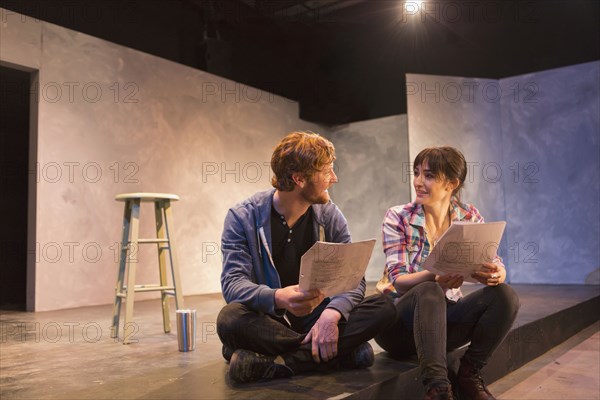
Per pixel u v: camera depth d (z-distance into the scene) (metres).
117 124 4.65
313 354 1.57
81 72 4.40
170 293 2.81
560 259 5.46
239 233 1.70
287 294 1.49
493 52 6.73
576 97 5.47
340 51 7.68
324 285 1.45
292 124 6.67
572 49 6.23
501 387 2.14
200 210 5.37
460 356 1.93
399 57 7.29
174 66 5.20
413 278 1.74
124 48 4.75
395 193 6.68
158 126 5.01
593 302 3.83
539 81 5.67
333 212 1.79
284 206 1.68
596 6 6.08
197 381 1.60
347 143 7.13
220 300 4.55
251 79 6.66
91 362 2.05
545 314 2.96
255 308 1.57
